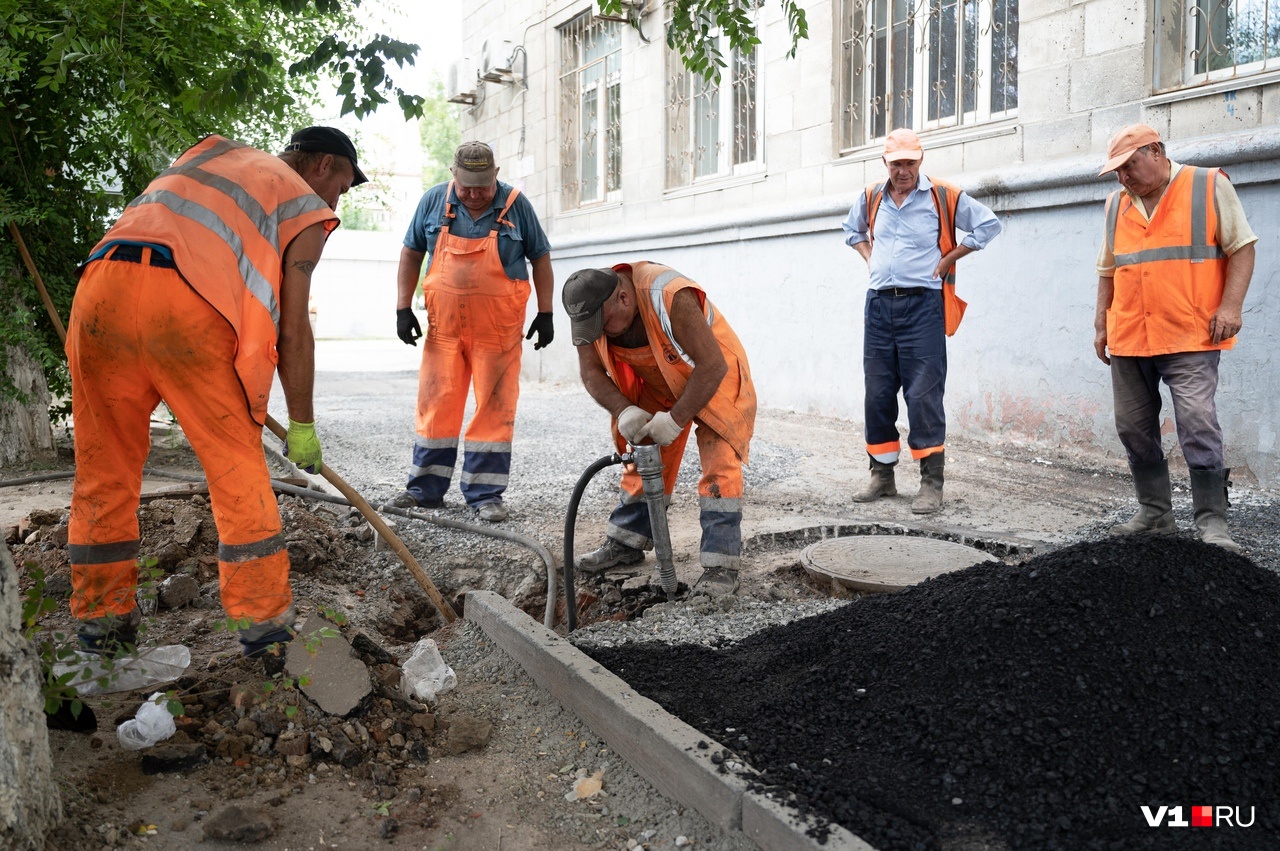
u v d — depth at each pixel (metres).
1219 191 4.53
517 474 6.95
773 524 5.32
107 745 2.75
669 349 3.98
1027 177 7.18
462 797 2.63
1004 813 2.29
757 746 2.65
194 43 5.50
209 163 3.04
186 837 2.35
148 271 2.80
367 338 32.41
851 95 9.06
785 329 9.88
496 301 5.55
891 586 4.10
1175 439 6.52
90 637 3.09
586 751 2.88
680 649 3.45
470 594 3.95
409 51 3.51
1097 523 5.30
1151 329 4.70
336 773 2.69
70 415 7.63
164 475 6.11
